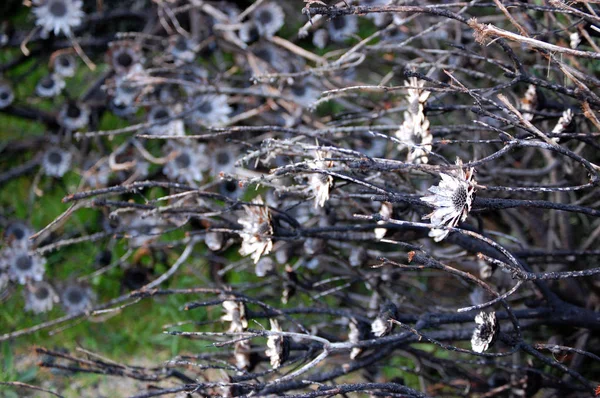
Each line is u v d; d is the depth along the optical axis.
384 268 3.51
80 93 5.16
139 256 4.08
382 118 3.95
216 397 2.60
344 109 4.46
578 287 3.36
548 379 3.03
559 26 3.09
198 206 3.17
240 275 4.16
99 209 4.23
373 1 3.64
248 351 2.82
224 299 2.76
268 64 4.24
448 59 3.57
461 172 2.12
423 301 3.62
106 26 5.07
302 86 4.14
